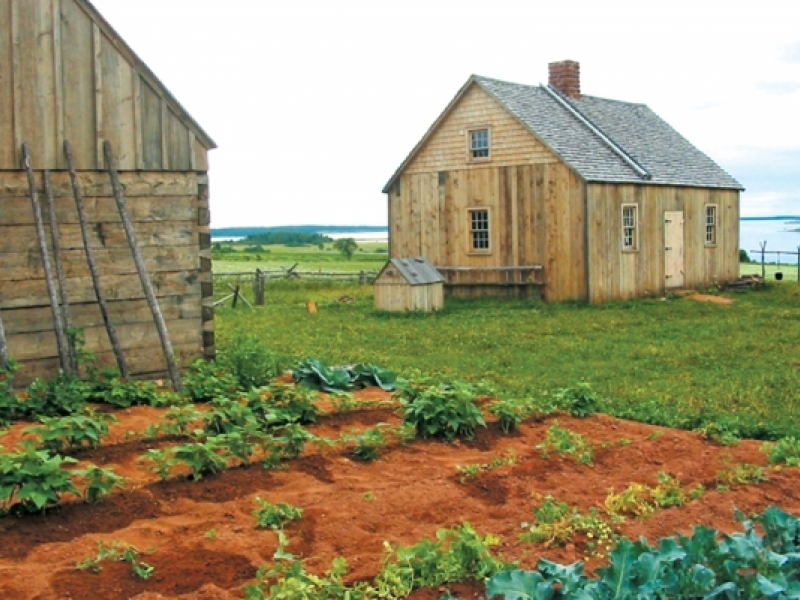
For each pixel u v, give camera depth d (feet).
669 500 25.61
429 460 29.99
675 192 105.50
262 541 21.75
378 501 24.88
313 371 42.65
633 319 79.05
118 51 43.37
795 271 162.71
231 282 136.05
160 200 44.75
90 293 42.60
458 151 99.81
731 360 55.83
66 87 42.01
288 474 27.63
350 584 19.01
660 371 51.96
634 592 16.53
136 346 43.86
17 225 40.60
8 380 36.63
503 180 96.84
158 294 44.65
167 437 31.19
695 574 16.67
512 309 88.69
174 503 24.68
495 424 34.99
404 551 19.16
